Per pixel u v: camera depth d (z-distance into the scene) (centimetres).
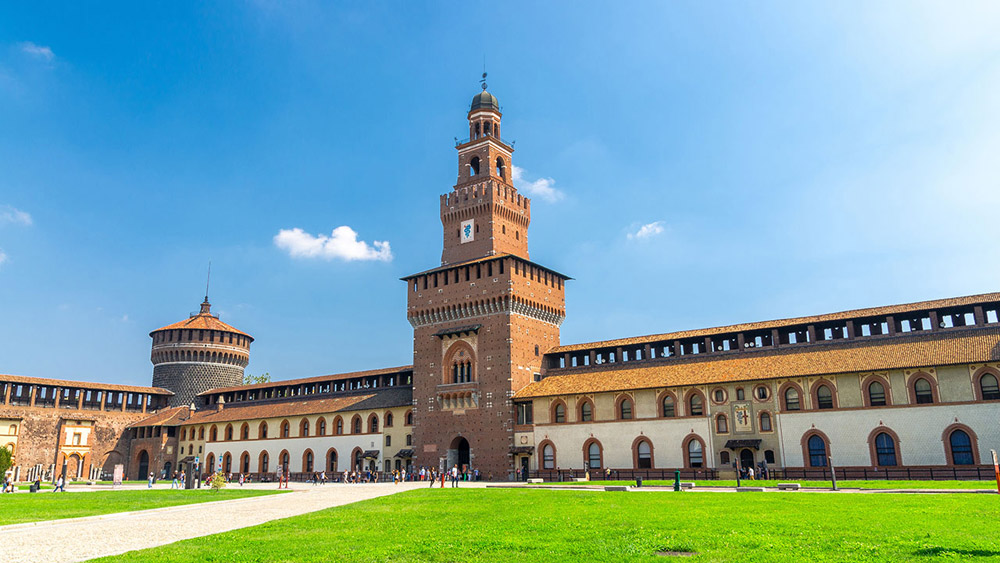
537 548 2447
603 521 3167
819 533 2638
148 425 12788
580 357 9419
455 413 9269
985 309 6944
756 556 2191
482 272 9431
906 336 7069
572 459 8238
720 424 7400
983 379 6206
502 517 3472
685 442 7550
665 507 3738
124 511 4303
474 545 2544
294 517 3738
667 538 2602
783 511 3422
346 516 3725
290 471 11238
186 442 12912
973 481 5350
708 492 4828
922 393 6456
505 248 10175
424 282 10044
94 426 12519
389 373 11075
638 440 7844
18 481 11394
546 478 8262
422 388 9688
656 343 8750
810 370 6988
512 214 10456
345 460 10600
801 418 6962
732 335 8238
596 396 8256
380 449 10225
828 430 6806
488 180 10269
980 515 3070
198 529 3272
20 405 11750
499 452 8712
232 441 12194
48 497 5978
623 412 8062
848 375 6812
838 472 6644
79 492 7056
